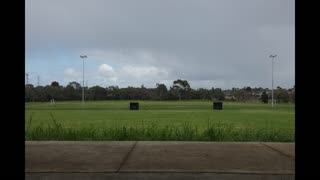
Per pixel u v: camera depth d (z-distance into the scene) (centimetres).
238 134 1730
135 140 1514
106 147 1243
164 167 908
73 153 1115
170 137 1582
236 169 888
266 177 830
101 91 19400
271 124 3228
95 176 838
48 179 836
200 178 834
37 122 3469
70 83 18188
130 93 19900
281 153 1124
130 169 882
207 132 1759
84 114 5428
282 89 16662
